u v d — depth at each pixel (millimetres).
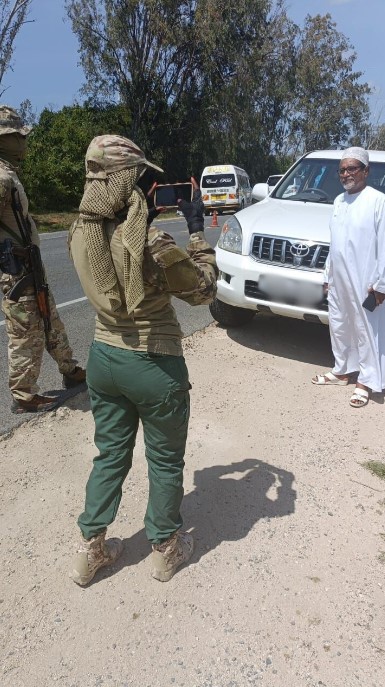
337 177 6527
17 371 4137
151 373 2352
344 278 4547
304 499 3387
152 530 2650
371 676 2297
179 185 2496
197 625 2500
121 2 33656
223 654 2369
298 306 5238
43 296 4098
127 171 2158
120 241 2176
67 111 35375
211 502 3320
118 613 2553
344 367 4953
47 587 2686
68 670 2287
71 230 2371
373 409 4586
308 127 52125
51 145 26828
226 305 6219
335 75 50938
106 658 2342
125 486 3436
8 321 4039
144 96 37000
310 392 4883
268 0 36438
